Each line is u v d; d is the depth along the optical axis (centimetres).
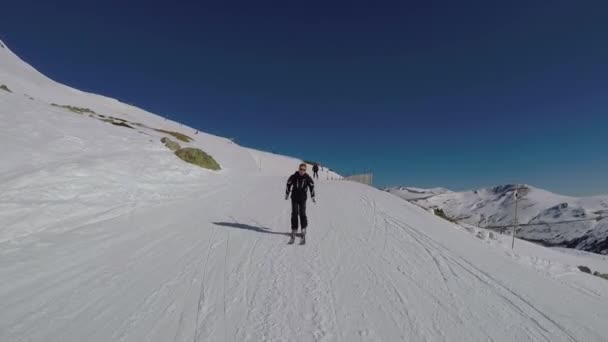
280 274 543
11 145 1218
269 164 6178
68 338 353
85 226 840
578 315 466
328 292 479
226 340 349
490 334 388
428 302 464
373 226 951
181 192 1456
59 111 2070
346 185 2297
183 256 633
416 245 770
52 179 1052
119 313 408
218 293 468
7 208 795
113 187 1211
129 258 619
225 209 1155
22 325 379
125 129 2416
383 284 520
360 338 361
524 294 524
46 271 544
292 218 744
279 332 366
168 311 414
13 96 1927
